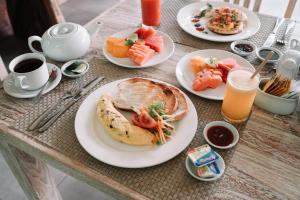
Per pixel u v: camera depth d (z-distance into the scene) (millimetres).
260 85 864
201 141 784
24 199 1465
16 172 1062
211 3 1354
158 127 766
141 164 707
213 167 697
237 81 783
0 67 1694
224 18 1207
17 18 2305
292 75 784
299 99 795
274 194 647
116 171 717
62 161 744
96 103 876
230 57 1053
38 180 1090
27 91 935
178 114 804
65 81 985
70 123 838
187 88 931
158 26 1272
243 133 772
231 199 646
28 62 949
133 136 754
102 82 982
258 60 1056
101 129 808
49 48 1028
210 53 1075
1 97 931
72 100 905
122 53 1066
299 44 1010
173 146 750
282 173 682
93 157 749
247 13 1282
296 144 743
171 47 1119
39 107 889
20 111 879
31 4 2115
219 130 794
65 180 1537
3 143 919
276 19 1284
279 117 809
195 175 688
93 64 1064
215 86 930
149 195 667
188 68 1020
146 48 1062
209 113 864
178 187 680
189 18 1292
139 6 1417
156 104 797
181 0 1451
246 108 796
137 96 870
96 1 3023
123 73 1023
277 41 1123
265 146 739
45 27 2160
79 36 1043
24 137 802
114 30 1251
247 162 707
